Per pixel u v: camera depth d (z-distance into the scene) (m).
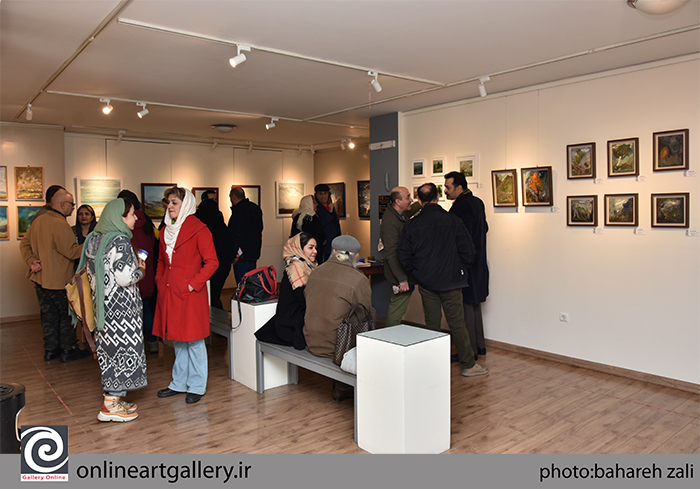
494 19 3.51
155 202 9.05
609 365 4.85
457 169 6.16
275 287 4.50
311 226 6.77
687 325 4.33
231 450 3.20
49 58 4.30
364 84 5.28
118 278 3.44
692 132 4.27
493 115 5.75
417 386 2.97
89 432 3.50
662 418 3.74
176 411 3.87
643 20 3.55
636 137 4.59
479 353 5.45
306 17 3.45
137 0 3.15
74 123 7.40
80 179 8.29
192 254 3.92
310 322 3.67
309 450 3.18
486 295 5.27
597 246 4.91
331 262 3.72
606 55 4.32
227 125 7.76
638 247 4.62
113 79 4.99
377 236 7.12
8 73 4.74
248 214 6.37
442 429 3.14
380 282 7.06
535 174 5.37
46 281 5.05
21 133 7.32
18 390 2.70
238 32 3.73
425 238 4.35
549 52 4.26
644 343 4.60
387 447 3.02
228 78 5.00
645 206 4.57
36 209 7.46
